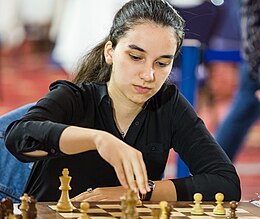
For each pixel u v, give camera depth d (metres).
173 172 6.07
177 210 2.63
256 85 5.79
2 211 2.29
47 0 6.70
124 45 2.73
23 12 6.75
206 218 2.52
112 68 2.93
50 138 2.54
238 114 5.91
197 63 4.66
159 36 2.70
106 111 2.97
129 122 3.00
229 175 2.90
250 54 5.60
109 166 2.96
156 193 2.80
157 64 2.73
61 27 6.69
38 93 6.94
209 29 4.96
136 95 2.74
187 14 4.47
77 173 2.95
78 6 6.56
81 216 2.38
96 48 3.10
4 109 6.77
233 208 2.47
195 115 3.07
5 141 2.69
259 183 6.30
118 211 2.53
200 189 2.84
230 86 6.41
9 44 6.83
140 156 2.36
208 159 2.95
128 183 2.33
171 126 3.04
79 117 2.95
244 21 5.51
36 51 6.84
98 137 2.42
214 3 5.48
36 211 2.35
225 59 5.87
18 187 3.21
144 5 2.75
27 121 2.67
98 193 2.74
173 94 3.07
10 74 6.88
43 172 2.96
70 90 2.95
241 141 5.98
